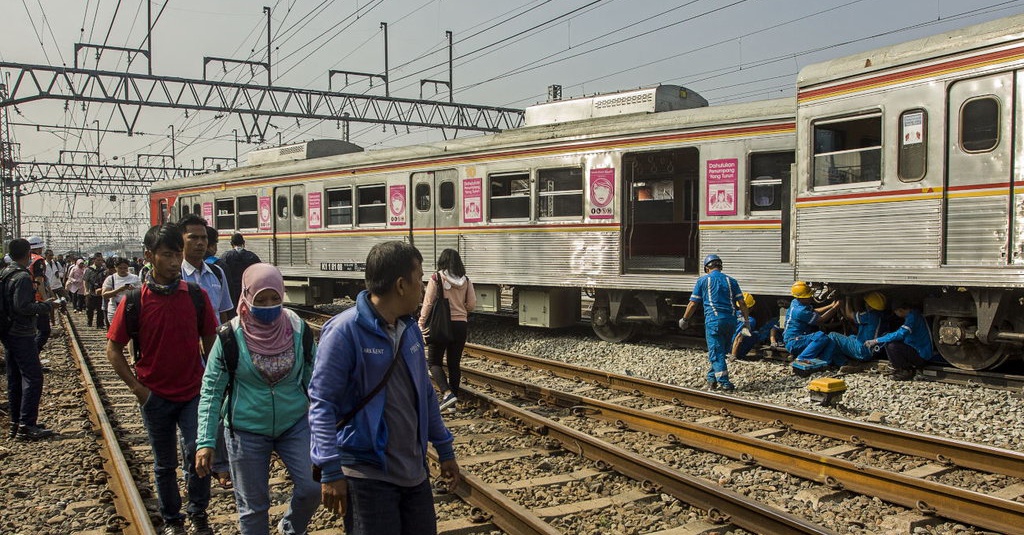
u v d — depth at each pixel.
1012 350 9.02
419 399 3.31
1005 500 4.76
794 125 10.87
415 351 3.32
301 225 18.17
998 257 8.38
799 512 5.23
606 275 12.75
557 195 13.45
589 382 10.23
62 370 12.01
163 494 4.75
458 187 14.84
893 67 9.26
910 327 9.55
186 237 5.51
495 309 14.74
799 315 10.38
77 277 24.12
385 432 3.18
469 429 7.70
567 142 13.19
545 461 6.41
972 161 8.59
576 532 4.90
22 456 6.96
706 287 9.44
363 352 3.19
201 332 4.84
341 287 18.92
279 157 19.84
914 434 6.38
